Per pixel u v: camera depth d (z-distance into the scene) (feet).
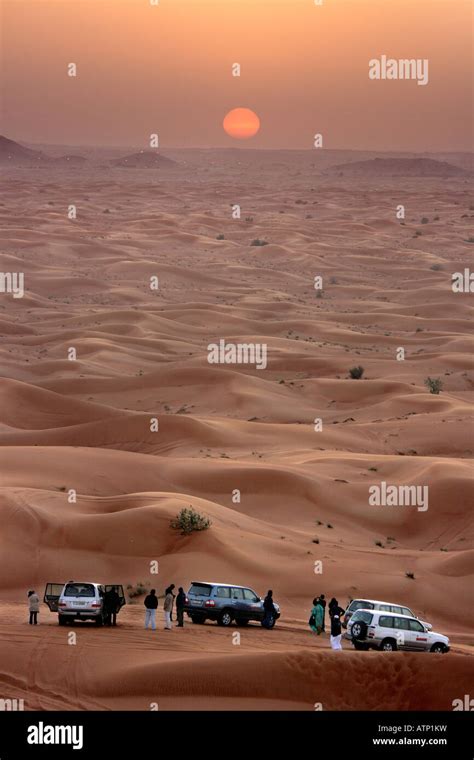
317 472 242.17
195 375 407.64
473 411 341.00
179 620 124.98
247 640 115.14
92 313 602.85
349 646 122.21
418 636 121.60
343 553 183.01
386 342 552.00
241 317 604.08
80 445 287.28
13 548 159.94
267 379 452.76
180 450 279.69
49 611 134.31
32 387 348.38
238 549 168.76
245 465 233.14
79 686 92.53
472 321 626.23
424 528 218.38
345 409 388.16
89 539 164.45
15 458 218.38
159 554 164.25
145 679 92.02
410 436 311.47
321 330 572.10
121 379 406.82
